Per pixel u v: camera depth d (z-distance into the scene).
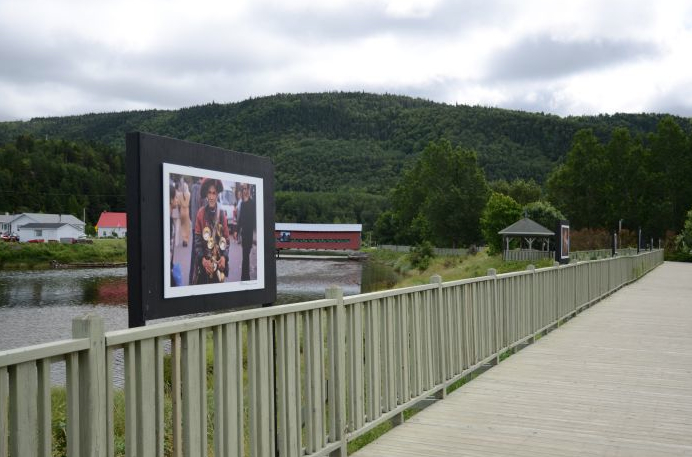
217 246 5.62
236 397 3.64
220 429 3.49
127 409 2.92
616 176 77.56
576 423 5.75
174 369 3.20
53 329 25.95
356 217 143.25
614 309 15.93
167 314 4.93
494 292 8.52
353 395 4.97
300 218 140.88
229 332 3.58
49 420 2.55
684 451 5.02
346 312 5.00
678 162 79.19
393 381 5.61
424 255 64.56
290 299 37.34
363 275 58.88
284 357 4.11
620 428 5.61
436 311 6.62
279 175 185.00
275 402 4.08
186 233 5.17
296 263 81.56
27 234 100.94
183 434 3.27
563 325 12.79
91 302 35.69
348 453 5.13
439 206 79.19
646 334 11.52
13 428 2.40
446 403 6.45
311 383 4.43
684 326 12.64
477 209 79.00
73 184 129.50
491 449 5.00
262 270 6.39
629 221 76.00
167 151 4.97
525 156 188.12
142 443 2.99
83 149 143.12
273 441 3.96
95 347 2.73
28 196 121.50
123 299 37.41
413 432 5.45
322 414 4.55
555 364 8.60
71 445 2.63
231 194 5.86
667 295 20.09
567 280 13.66
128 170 4.67
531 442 5.19
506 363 8.70
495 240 53.34
